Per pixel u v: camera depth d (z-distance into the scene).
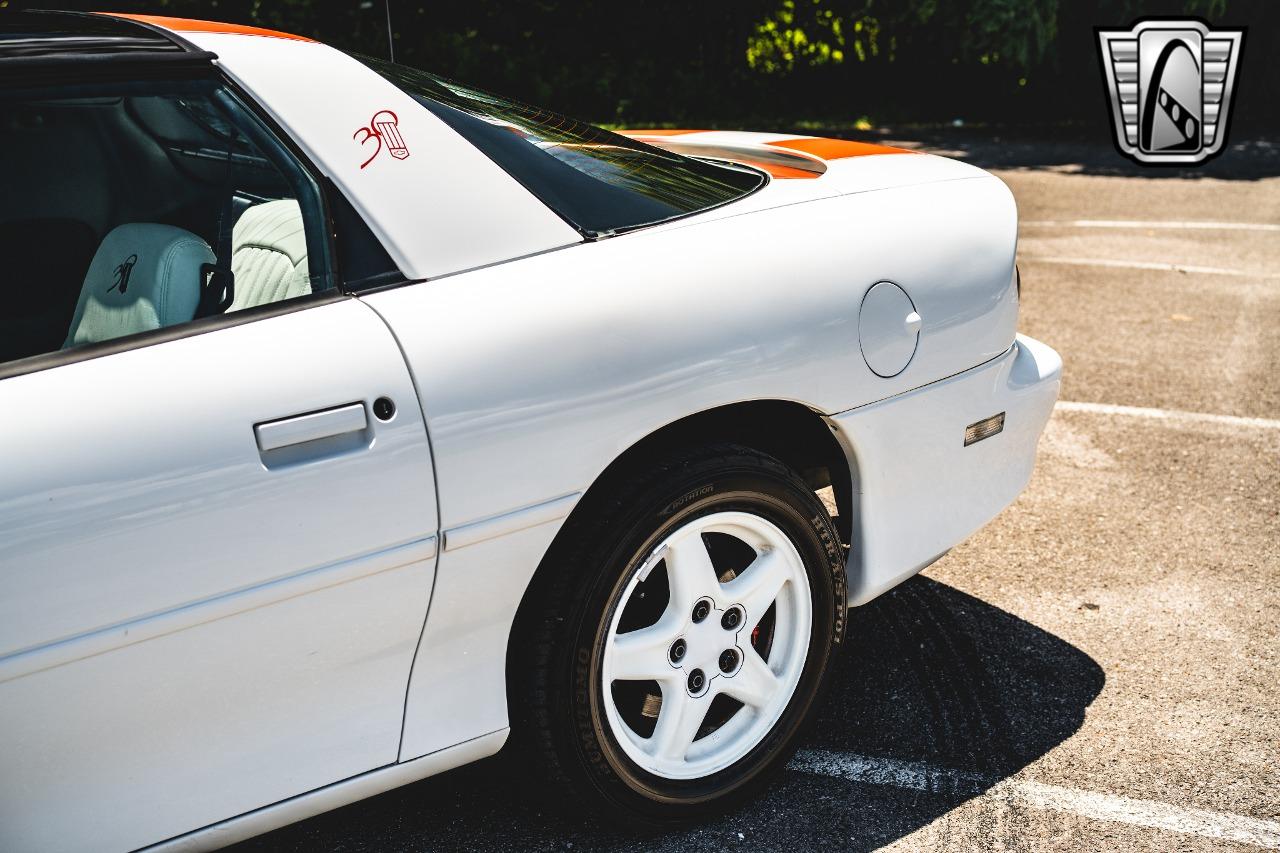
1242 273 6.75
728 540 2.33
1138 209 8.47
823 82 12.88
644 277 2.06
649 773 2.22
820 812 2.40
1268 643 3.04
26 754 1.61
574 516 2.06
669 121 11.89
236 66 1.92
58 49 1.81
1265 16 12.20
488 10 11.38
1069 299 6.21
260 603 1.72
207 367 1.71
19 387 1.63
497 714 2.07
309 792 1.89
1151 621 3.15
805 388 2.22
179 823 1.78
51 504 1.56
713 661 2.29
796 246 2.24
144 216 1.97
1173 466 4.15
